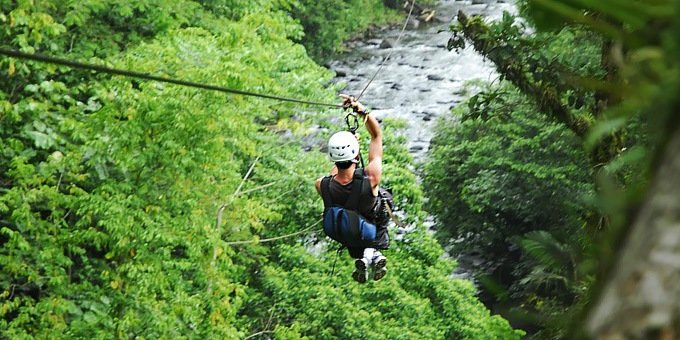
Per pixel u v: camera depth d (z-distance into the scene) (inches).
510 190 1285.7
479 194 1327.5
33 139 797.2
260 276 1011.3
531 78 374.0
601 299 32.8
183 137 789.2
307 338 879.7
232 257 967.0
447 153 1416.1
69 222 885.8
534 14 47.0
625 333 31.0
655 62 37.1
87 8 951.6
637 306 31.1
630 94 40.0
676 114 35.1
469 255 1461.6
